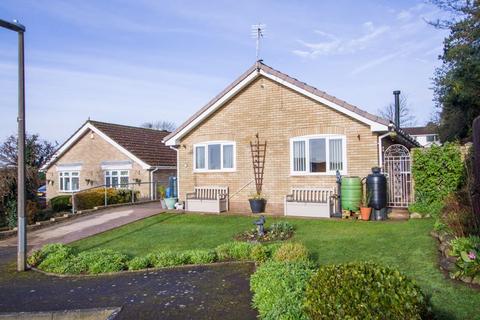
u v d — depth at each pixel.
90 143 29.02
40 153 30.70
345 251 8.76
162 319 5.97
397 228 10.73
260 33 16.56
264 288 6.02
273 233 11.17
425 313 3.85
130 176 27.27
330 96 14.70
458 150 12.16
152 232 13.24
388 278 3.97
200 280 7.84
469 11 23.03
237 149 16.97
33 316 6.64
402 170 14.03
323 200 14.72
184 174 18.25
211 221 14.52
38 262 10.24
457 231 7.78
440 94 29.48
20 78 9.81
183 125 17.89
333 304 3.80
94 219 16.77
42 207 21.31
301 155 15.60
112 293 7.45
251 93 16.70
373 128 13.99
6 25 9.40
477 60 23.56
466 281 6.06
